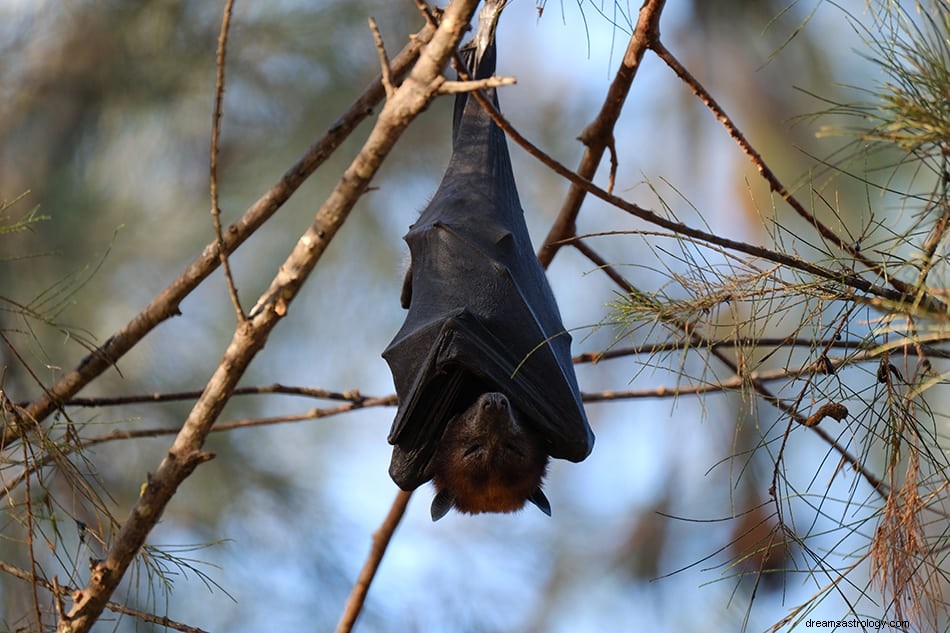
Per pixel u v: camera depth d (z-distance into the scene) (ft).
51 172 48.16
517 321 27.81
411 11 49.96
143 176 50.55
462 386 28.78
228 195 50.55
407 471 28.66
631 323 21.68
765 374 26.78
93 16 48.55
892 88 18.52
